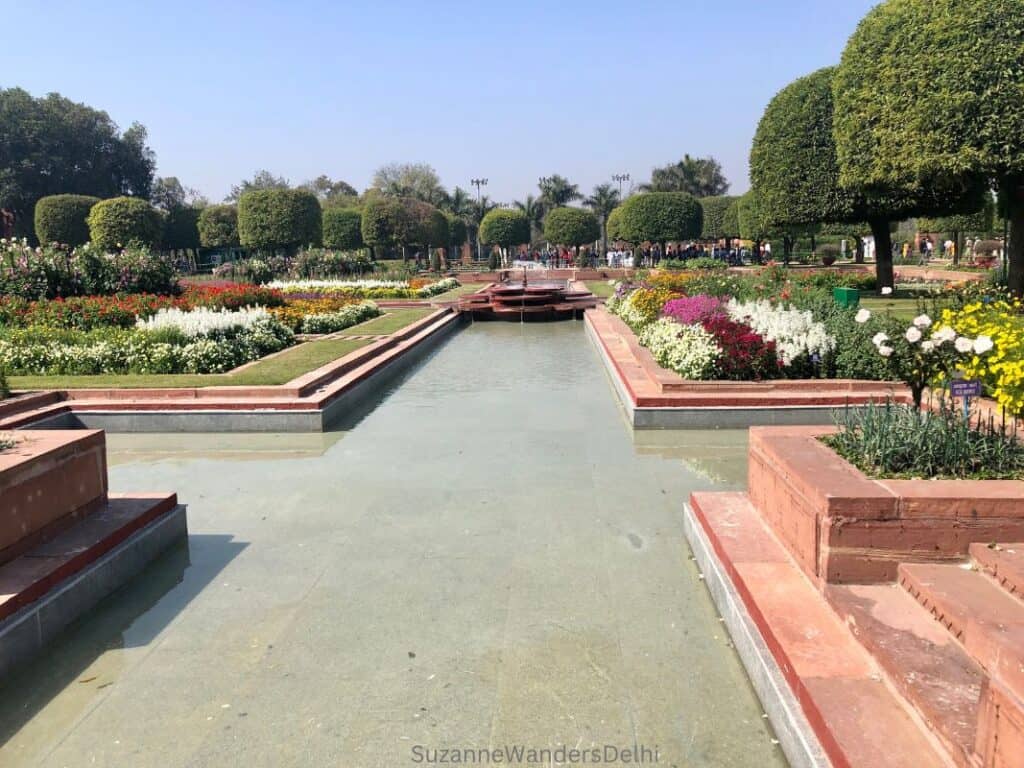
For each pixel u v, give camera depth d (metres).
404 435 7.36
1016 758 1.71
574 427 7.57
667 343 9.27
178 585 3.97
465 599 3.74
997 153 12.16
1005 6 11.72
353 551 4.40
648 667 3.10
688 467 6.09
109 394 8.01
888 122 13.38
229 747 2.63
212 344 9.92
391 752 2.59
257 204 39.12
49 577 3.40
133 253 15.40
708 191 59.84
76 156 50.31
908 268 31.62
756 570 3.38
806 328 8.57
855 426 4.02
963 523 2.98
